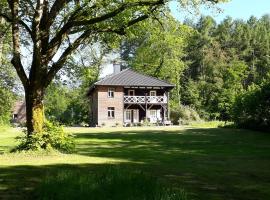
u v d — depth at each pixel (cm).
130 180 766
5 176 1015
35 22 1551
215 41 10000
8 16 1722
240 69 8312
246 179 995
